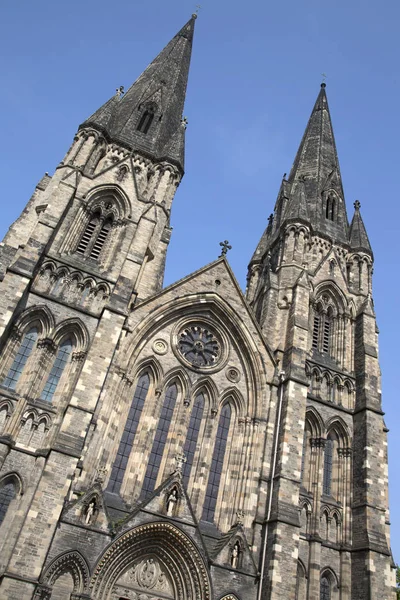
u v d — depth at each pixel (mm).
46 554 38719
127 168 66000
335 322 67688
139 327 54500
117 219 61844
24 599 36562
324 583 49094
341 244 75750
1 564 37906
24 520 39344
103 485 46344
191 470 51094
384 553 49125
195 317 59219
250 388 56562
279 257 71688
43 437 44969
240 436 53844
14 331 48406
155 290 63062
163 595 42625
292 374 55906
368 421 57250
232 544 45500
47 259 53750
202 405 55062
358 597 47469
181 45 96438
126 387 51438
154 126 78375
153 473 49531
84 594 38938
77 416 44906
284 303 64625
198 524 46625
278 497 48000
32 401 46312
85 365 47719
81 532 40906
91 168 65875
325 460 56562
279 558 44594
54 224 54938
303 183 79375
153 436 51062
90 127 67938
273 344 61438
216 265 62500
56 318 50719
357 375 62312
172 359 55406
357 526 51500
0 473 42000
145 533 42875
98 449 46594
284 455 50469
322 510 52750
